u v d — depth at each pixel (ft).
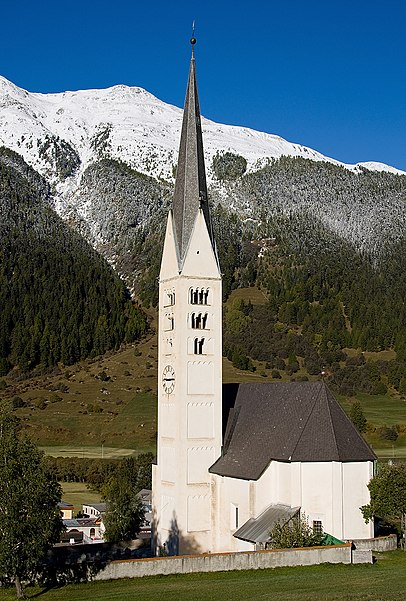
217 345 332.39
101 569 233.55
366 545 281.33
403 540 289.74
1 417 233.14
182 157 341.41
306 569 241.55
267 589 209.97
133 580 232.53
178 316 327.47
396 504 287.89
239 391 350.02
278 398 325.42
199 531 323.98
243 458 314.96
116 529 386.73
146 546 367.04
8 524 209.15
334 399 308.60
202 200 336.90
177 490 322.75
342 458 290.15
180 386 324.80
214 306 333.01
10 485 212.23
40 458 224.12
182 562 240.53
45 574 229.45
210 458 327.67
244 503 305.12
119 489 402.93
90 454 627.46
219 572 240.32
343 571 236.84
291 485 290.15
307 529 268.00
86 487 570.05
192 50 344.08
